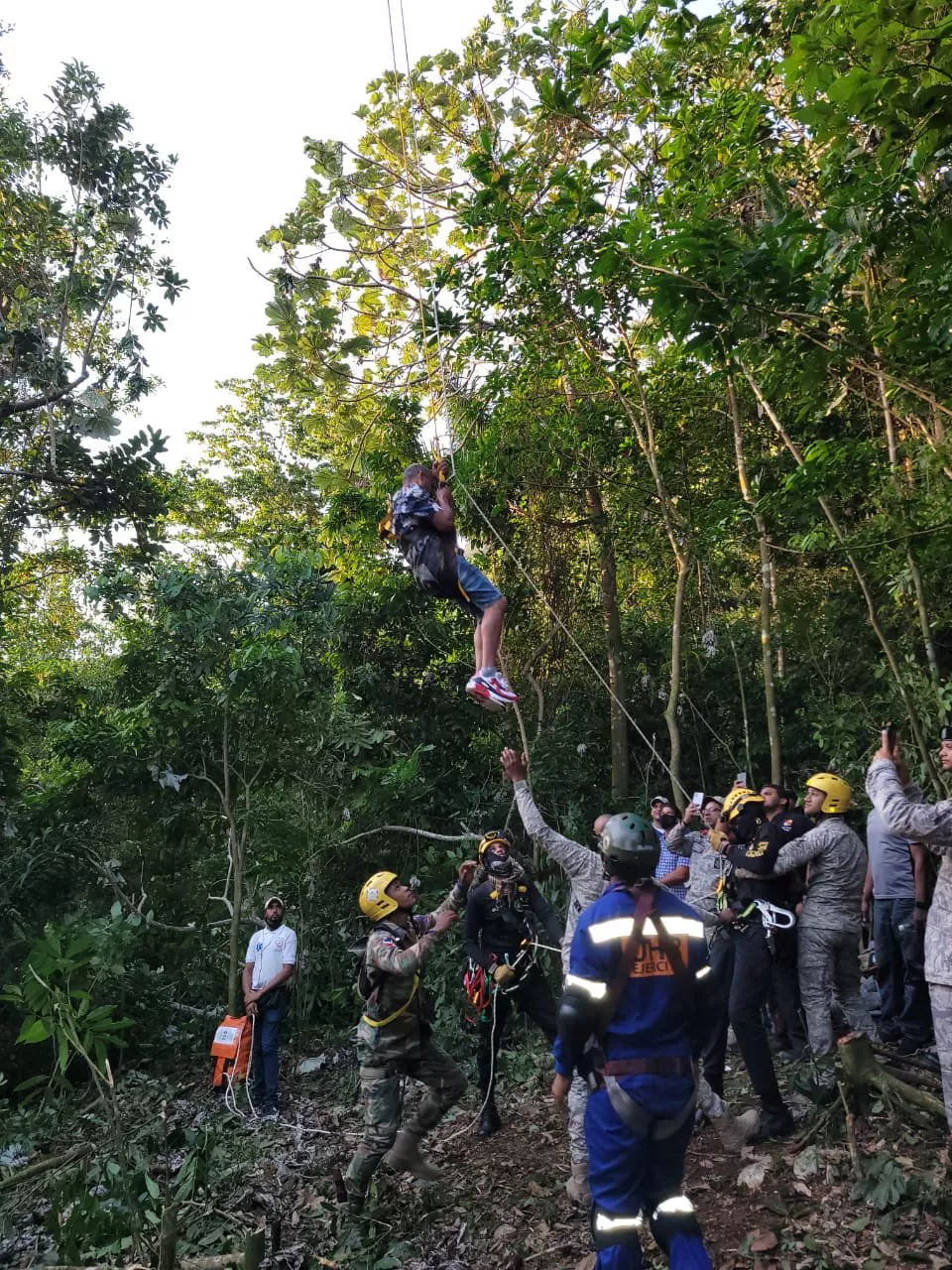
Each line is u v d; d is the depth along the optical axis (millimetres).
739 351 4734
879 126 3934
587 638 13359
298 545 13664
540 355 9188
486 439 10180
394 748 11711
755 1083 4918
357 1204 4840
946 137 3775
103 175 13094
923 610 6320
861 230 4273
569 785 11391
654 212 6949
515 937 6016
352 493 12094
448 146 10094
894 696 8914
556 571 12516
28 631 17656
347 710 10547
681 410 10141
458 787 11891
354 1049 8562
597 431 10352
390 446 11297
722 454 10430
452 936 8273
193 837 10109
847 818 10516
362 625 12133
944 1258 3602
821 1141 4676
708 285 4316
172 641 9266
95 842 9352
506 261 7621
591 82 7422
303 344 9055
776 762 7895
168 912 9977
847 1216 4047
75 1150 4914
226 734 9172
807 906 5207
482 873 6188
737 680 13102
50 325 13312
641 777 13266
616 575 13570
